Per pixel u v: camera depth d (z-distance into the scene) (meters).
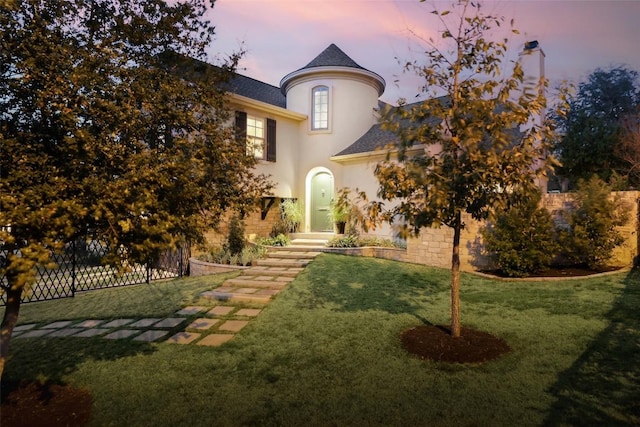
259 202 4.99
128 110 3.68
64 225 2.93
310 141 16.19
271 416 3.68
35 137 3.61
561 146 16.64
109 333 6.36
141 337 6.09
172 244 3.37
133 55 4.28
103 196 3.08
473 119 4.52
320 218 16.16
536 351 4.96
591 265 9.65
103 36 4.00
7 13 3.31
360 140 15.73
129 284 10.67
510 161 4.39
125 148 3.70
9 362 5.18
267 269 10.49
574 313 6.41
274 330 6.16
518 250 9.37
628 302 6.77
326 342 5.56
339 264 10.71
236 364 4.91
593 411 3.56
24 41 3.31
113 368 4.89
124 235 3.32
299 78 16.36
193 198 3.97
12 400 4.14
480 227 10.26
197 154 4.05
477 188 4.63
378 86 17.34
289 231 15.25
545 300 7.24
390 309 7.08
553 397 3.83
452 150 4.78
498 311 6.75
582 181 10.31
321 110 16.17
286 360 4.99
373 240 13.14
